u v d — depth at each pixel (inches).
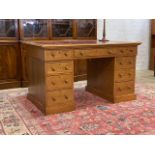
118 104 126.6
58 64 109.6
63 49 108.9
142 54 230.1
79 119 106.3
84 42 129.2
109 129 96.0
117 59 125.6
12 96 141.4
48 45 104.7
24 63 160.4
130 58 130.0
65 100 115.0
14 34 155.1
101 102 130.0
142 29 223.5
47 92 109.7
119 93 130.0
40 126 98.8
